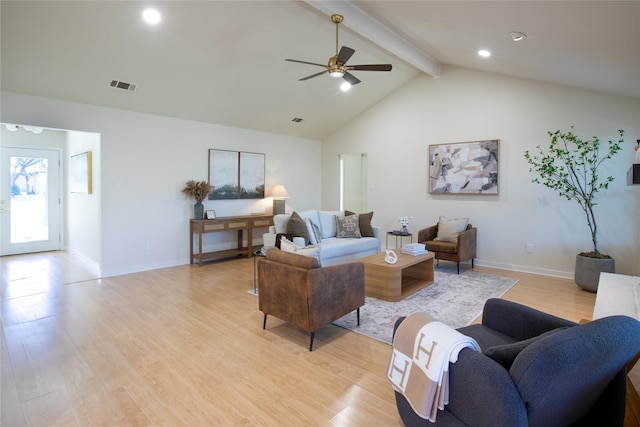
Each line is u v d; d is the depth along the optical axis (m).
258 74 4.78
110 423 1.83
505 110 5.11
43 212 6.62
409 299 3.79
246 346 2.71
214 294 4.00
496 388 1.17
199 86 4.73
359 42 4.62
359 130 6.85
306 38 4.27
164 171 5.28
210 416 1.89
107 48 3.68
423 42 4.53
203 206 5.55
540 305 3.61
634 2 1.92
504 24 2.86
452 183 5.64
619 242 4.34
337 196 7.40
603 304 2.07
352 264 2.96
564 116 4.64
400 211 6.32
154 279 4.64
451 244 4.95
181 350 2.64
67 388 2.14
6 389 2.13
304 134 7.14
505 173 5.15
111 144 4.74
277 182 6.86
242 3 3.48
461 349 1.34
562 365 1.08
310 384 2.20
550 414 1.23
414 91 6.04
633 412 1.57
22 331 2.96
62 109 4.31
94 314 3.37
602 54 2.87
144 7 3.26
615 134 4.30
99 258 4.84
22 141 6.33
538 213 4.90
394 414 1.91
